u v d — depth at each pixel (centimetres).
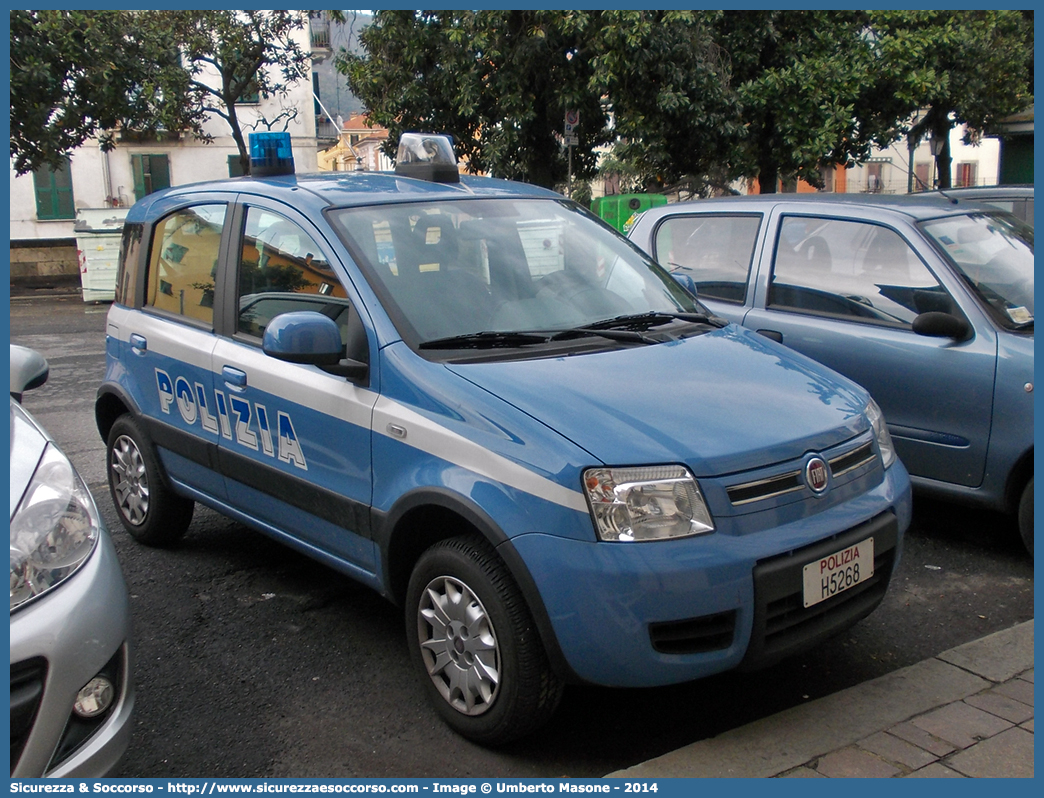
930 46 1712
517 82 1536
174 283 443
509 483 273
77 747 234
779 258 527
